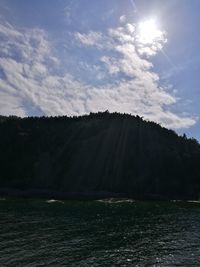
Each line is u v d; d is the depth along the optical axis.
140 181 146.12
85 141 164.00
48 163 153.12
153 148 163.00
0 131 170.00
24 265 32.81
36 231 49.53
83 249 39.91
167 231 52.38
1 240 42.91
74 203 93.12
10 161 151.00
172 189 142.50
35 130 175.00
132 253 38.41
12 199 98.31
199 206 99.31
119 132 169.62
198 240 45.81
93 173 150.62
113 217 66.31
